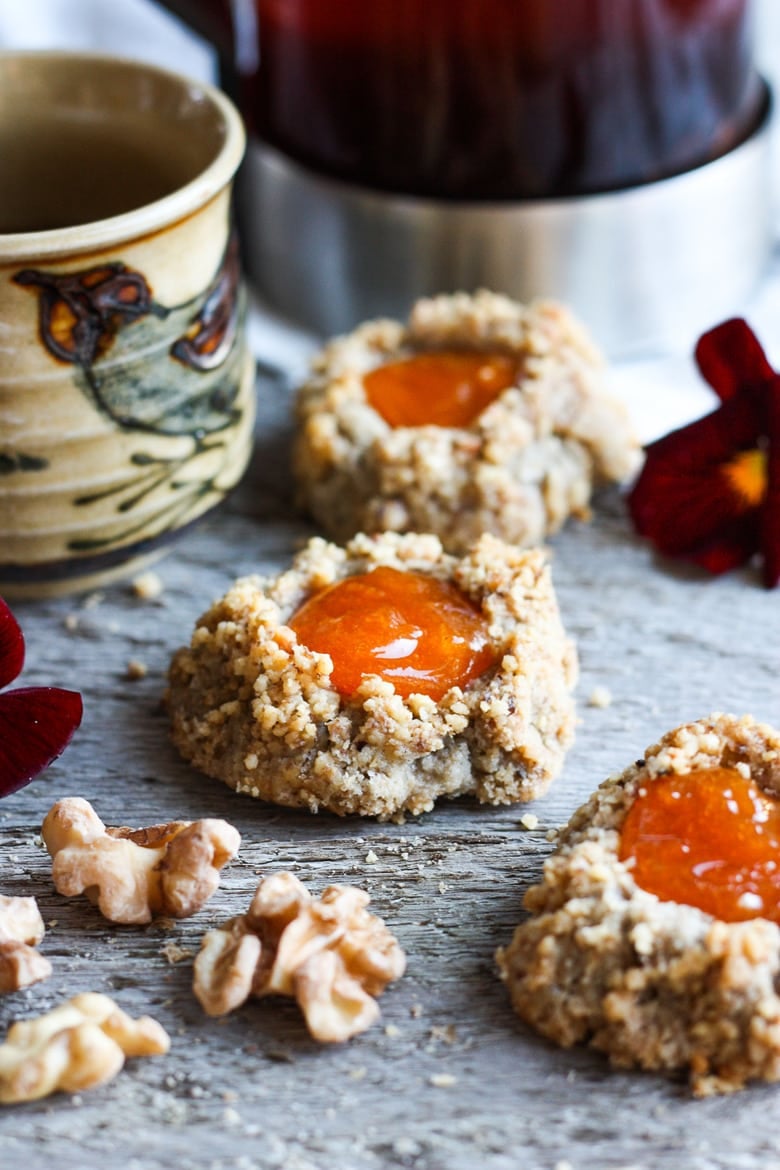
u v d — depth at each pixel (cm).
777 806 35
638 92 43
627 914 33
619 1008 33
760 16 51
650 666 39
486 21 42
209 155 39
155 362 38
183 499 39
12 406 37
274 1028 34
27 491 38
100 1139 33
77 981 34
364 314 46
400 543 38
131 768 37
